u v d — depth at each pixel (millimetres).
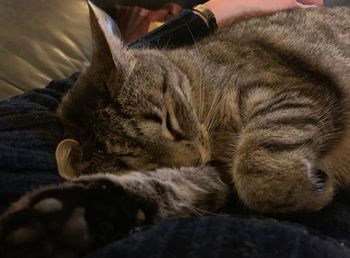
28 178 157
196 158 198
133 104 201
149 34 276
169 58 240
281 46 238
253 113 203
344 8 288
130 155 195
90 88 211
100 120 202
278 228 131
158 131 199
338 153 211
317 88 211
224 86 219
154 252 119
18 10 322
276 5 322
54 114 214
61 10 332
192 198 171
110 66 207
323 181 174
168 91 213
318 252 125
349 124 214
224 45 244
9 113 203
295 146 182
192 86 228
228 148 209
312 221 166
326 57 235
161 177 172
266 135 185
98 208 125
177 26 278
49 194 122
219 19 308
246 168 179
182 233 128
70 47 323
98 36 210
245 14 311
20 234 108
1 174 153
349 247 147
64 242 114
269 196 169
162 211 153
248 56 233
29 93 242
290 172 170
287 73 220
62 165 181
